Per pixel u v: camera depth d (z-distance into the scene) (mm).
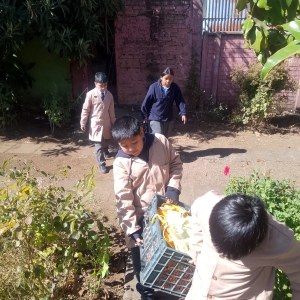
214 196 1771
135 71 8859
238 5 1898
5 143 6832
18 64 7523
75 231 2584
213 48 8461
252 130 7570
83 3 6527
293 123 7988
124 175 2395
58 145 6719
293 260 1575
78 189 2748
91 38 7012
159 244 1945
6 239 2893
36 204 2529
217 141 6953
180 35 8453
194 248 1800
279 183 3131
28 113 8359
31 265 2768
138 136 2258
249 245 1390
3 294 2650
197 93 8609
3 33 6359
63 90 8273
